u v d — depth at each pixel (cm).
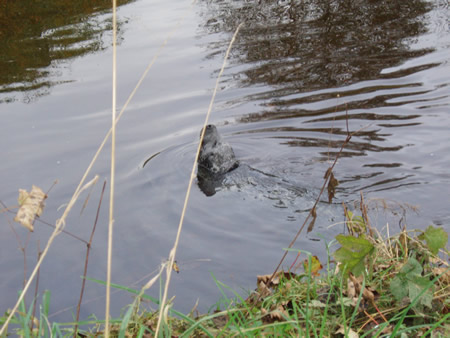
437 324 291
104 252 538
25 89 996
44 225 593
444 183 625
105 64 1091
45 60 1131
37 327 326
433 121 792
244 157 735
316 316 344
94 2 1550
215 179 677
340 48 1120
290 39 1193
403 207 577
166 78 1015
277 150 747
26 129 841
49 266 520
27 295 479
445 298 341
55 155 757
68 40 1242
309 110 866
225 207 608
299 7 1420
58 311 452
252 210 598
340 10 1373
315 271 416
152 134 812
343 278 377
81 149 773
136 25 1320
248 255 517
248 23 1309
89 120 864
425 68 991
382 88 926
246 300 404
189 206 614
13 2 1566
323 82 968
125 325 276
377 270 388
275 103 898
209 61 1088
